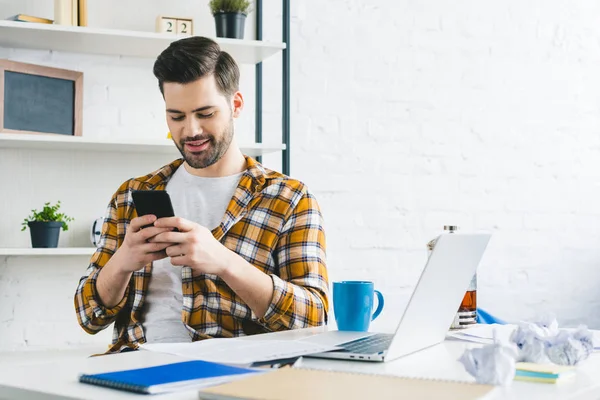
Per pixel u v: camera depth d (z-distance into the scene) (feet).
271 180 5.95
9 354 8.62
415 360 3.69
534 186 11.16
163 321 5.54
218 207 5.90
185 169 6.08
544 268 11.18
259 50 9.10
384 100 10.48
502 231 11.00
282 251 5.76
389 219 10.46
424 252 10.59
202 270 4.98
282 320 5.27
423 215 10.61
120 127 9.28
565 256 11.28
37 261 8.99
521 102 11.11
